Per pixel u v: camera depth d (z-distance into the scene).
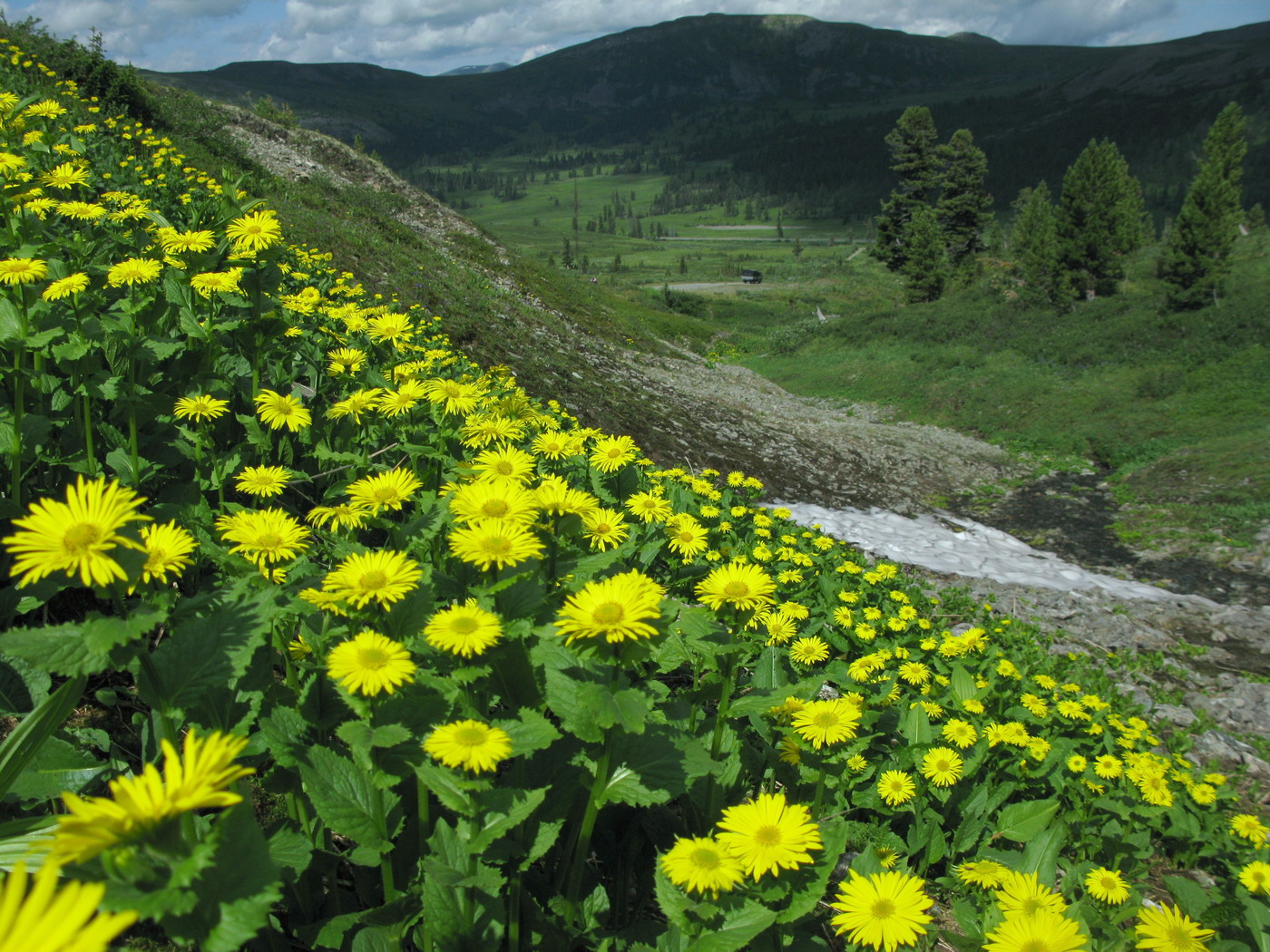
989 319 33.81
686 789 1.87
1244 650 9.35
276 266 4.07
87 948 0.52
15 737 1.84
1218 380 21.80
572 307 24.39
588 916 1.97
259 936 1.82
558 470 4.16
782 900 1.99
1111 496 16.83
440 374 6.60
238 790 1.72
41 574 1.30
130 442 3.11
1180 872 4.45
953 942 2.45
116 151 9.77
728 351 37.75
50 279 3.31
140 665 1.54
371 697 1.63
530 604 1.94
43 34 16.84
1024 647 7.82
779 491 13.16
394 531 2.33
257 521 2.19
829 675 4.31
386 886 1.84
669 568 4.47
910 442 20.06
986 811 3.55
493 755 1.54
